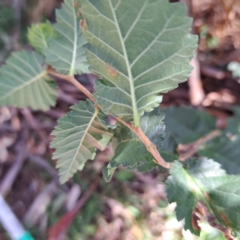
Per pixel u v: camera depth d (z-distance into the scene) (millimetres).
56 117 568
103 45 132
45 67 223
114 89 144
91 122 168
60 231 460
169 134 256
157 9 121
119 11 122
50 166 543
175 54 131
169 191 192
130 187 517
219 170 199
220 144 314
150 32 127
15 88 233
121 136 172
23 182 537
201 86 551
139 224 488
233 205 188
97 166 521
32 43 223
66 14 198
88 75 555
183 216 188
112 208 504
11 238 483
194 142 321
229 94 551
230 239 184
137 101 148
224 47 552
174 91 548
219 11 506
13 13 614
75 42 201
